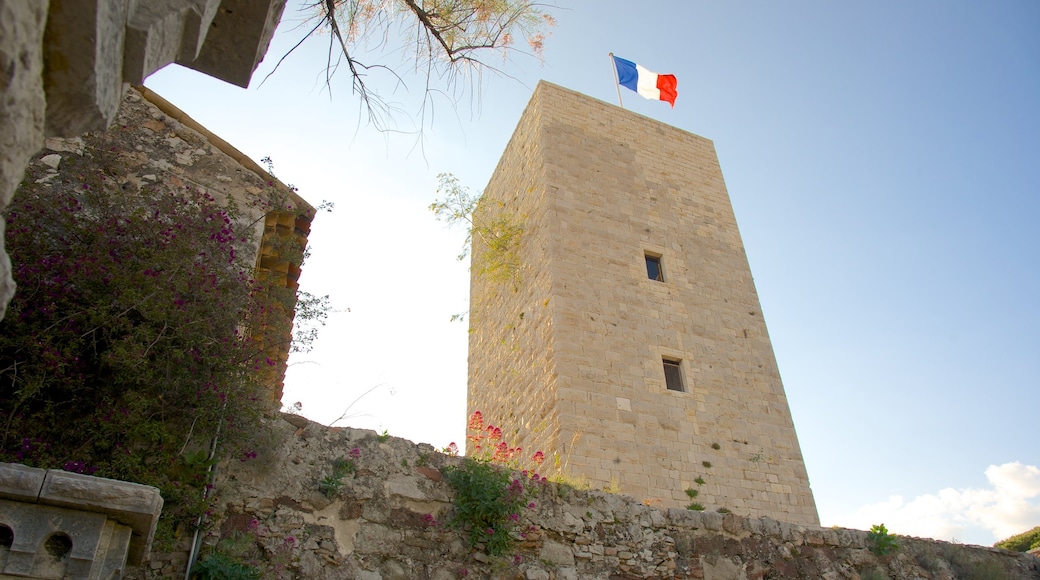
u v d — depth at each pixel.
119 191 8.30
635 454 16.23
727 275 21.34
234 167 10.05
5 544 3.78
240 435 6.93
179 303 6.96
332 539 7.00
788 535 9.55
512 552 7.79
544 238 19.86
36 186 7.55
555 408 16.55
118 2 2.37
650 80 26.34
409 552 7.30
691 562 8.76
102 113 2.46
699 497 16.20
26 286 6.52
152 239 7.38
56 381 6.29
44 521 3.88
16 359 6.34
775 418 18.59
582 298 18.55
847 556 9.76
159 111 9.73
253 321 7.86
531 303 19.66
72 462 5.88
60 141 8.44
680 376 18.45
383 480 7.63
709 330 19.64
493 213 24.34
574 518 8.42
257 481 6.98
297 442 7.46
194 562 6.18
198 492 6.45
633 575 8.32
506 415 19.45
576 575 7.97
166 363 6.73
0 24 1.89
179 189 9.04
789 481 17.48
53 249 7.02
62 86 2.31
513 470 8.54
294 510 6.99
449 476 8.00
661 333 18.86
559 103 23.00
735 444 17.55
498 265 21.34
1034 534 18.73
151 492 4.18
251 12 3.26
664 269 20.45
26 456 5.86
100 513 4.02
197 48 2.92
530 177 22.11
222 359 7.06
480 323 23.61
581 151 22.02
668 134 24.34
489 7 6.25
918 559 10.16
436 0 6.17
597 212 20.70
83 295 6.70
